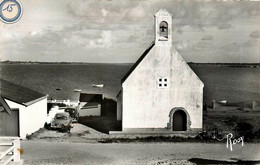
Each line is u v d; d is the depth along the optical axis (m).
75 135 25.28
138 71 24.52
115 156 19.28
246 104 42.25
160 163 18.11
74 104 42.56
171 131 24.80
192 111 24.95
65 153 19.67
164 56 24.69
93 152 20.14
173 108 24.83
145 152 20.47
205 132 24.97
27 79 118.50
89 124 30.20
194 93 24.92
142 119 24.72
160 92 24.73
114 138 24.33
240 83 93.44
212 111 38.69
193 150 21.25
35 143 22.17
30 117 25.09
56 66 186.88
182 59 24.78
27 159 18.16
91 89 91.25
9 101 23.02
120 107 30.94
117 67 182.62
